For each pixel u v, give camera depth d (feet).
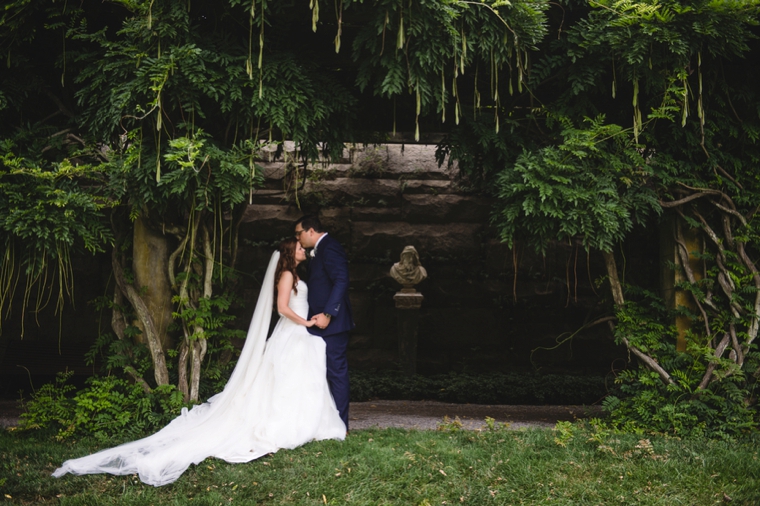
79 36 14.47
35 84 16.16
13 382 24.91
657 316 17.67
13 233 14.79
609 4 15.03
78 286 26.08
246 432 14.48
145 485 12.28
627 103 16.96
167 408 15.75
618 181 16.21
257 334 15.49
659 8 14.62
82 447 14.39
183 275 16.39
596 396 24.09
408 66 14.37
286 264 15.81
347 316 16.33
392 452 13.76
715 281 17.21
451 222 28.37
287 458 13.43
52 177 14.34
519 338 28.14
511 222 15.72
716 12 14.46
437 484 12.23
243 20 15.17
